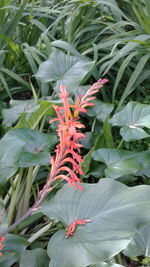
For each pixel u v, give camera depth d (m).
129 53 0.93
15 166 0.54
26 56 0.91
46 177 0.76
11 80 1.00
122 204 0.46
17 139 0.57
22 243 0.51
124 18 1.09
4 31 0.98
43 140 0.65
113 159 0.67
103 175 0.69
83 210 0.48
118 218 0.44
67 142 0.39
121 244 0.41
